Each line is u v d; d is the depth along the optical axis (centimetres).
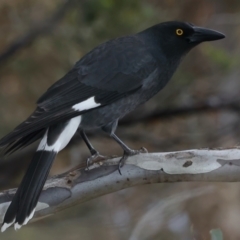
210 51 1280
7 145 820
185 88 1330
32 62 1271
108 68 914
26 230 1258
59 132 842
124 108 928
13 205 774
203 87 1338
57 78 1270
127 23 1248
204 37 953
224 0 1420
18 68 1271
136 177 820
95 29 1252
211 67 1328
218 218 1149
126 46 938
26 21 1265
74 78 896
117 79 912
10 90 1272
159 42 957
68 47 1269
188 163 810
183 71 1321
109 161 825
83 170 820
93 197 822
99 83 901
